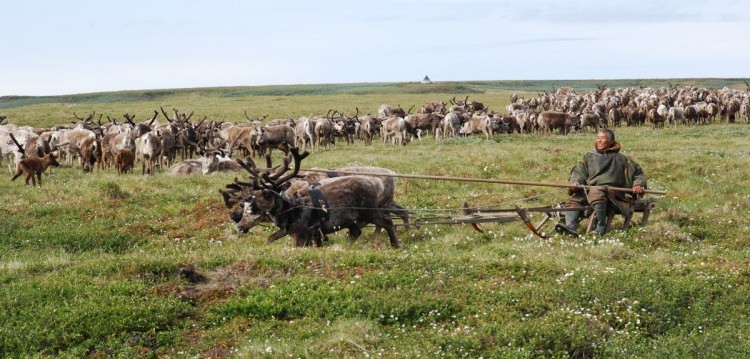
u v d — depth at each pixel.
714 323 8.93
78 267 10.76
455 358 7.81
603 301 9.32
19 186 22.27
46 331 8.52
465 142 33.53
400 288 9.76
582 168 13.70
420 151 28.11
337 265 10.73
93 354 8.17
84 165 28.48
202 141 34.84
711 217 14.76
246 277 10.43
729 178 19.23
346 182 12.71
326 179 12.91
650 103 50.56
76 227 15.51
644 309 9.08
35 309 9.05
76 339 8.46
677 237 13.13
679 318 9.09
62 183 22.38
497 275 10.54
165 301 9.40
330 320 8.98
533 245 12.77
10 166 28.97
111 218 16.38
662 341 8.27
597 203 13.09
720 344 8.05
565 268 10.72
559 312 8.92
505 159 22.86
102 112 73.25
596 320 8.74
